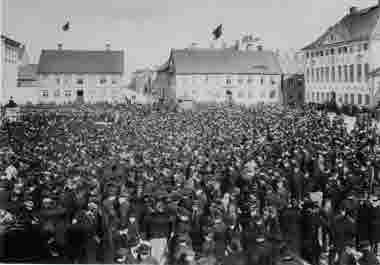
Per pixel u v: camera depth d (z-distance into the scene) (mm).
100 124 37375
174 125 35188
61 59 64062
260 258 12359
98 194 14703
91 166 19078
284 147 23344
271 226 13141
